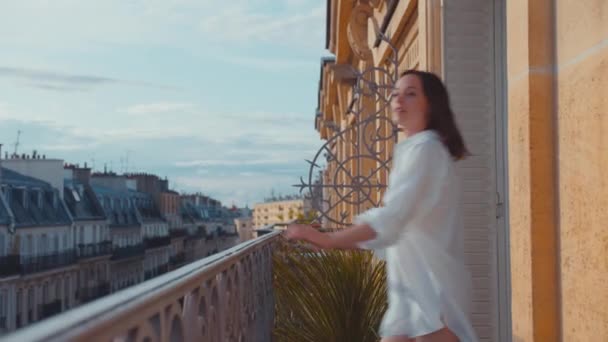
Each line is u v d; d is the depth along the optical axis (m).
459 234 2.43
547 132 2.94
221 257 2.97
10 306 64.56
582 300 2.65
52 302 72.50
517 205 3.09
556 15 2.92
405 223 2.33
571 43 2.77
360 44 11.26
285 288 5.20
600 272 2.49
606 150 2.46
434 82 2.58
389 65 9.39
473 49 5.66
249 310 4.14
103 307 1.43
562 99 2.85
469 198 5.51
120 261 93.19
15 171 72.31
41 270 69.94
